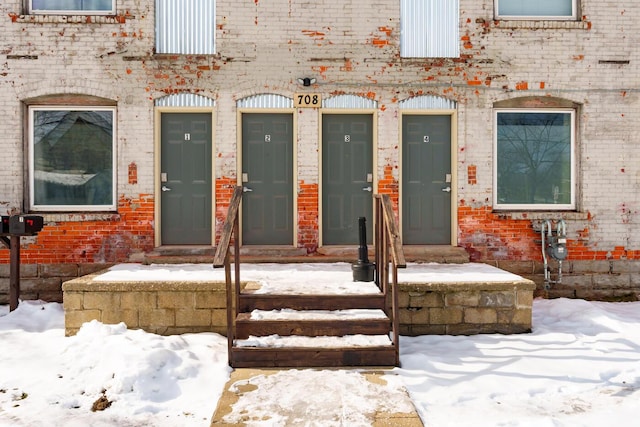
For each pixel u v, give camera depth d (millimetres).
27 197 7082
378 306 4980
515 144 7367
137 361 4219
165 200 7199
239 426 3346
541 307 6578
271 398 3738
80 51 6930
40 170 7141
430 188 7355
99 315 5363
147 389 3975
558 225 7043
